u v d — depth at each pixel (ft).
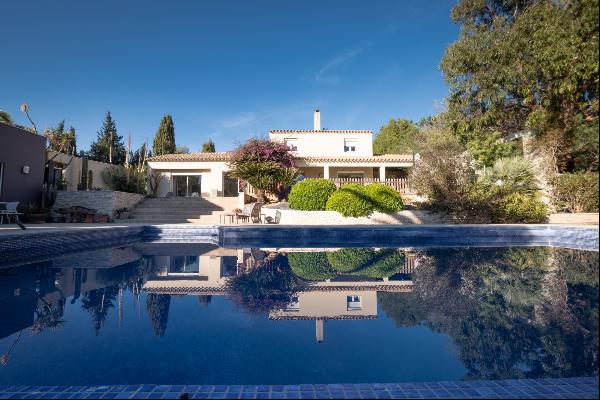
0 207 36.14
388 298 12.65
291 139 81.00
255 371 6.79
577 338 8.38
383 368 6.90
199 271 18.58
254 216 48.78
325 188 47.34
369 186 46.34
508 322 9.70
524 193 32.55
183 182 75.15
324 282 15.67
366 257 23.41
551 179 13.21
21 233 22.31
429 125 91.97
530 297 12.48
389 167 78.59
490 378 6.46
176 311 11.14
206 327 9.60
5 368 6.90
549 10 14.42
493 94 25.16
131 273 17.92
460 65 36.01
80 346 8.19
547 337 8.57
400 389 5.79
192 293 13.69
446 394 5.60
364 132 80.48
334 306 11.66
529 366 6.93
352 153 80.69
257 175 58.39
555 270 17.69
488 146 37.32
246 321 10.07
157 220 50.78
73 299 12.69
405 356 7.53
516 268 18.44
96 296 13.17
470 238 31.71
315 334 9.05
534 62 15.23
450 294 13.07
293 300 12.53
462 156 42.57
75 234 26.37
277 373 6.71
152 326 9.62
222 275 17.49
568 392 5.62
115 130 144.77
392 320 10.08
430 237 32.35
